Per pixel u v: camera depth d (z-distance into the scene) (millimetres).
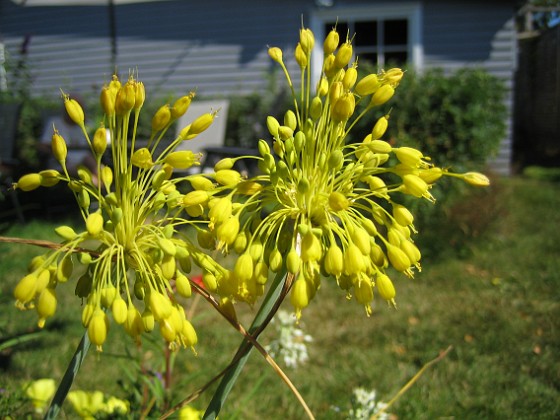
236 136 8852
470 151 5863
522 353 3455
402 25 9031
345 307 4102
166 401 1845
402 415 2789
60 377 2951
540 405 2912
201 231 1013
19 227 5695
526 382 3141
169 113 946
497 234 5898
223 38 9422
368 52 9086
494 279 4711
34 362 3090
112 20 9250
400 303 4207
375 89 1002
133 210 962
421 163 1022
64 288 4277
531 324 3848
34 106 9039
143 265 927
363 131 5703
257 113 8805
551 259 5188
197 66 9570
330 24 9109
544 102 13812
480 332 3736
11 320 3480
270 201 1046
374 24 9047
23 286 853
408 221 989
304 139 1012
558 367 3291
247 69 9367
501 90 6137
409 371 3250
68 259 886
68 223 6207
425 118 5707
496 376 3186
